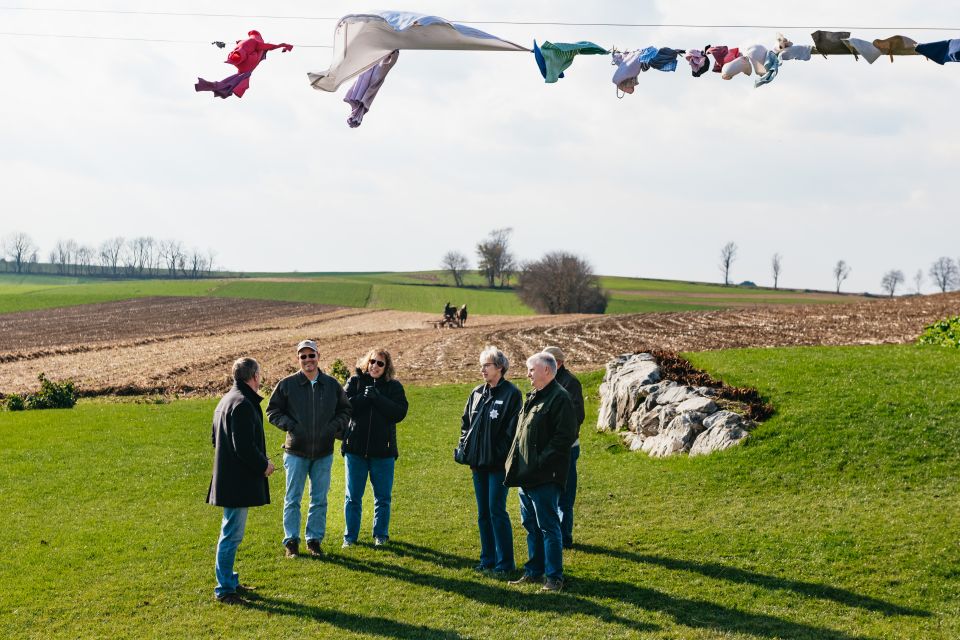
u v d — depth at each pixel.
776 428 14.90
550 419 8.56
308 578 9.19
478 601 8.34
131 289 123.50
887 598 8.17
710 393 17.05
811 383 17.08
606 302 113.38
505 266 152.38
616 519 11.55
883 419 14.57
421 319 81.81
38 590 8.98
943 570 8.74
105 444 18.62
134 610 8.29
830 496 11.97
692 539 10.24
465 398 24.72
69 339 58.16
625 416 18.58
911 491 11.84
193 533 11.36
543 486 8.53
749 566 9.18
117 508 13.04
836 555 9.34
